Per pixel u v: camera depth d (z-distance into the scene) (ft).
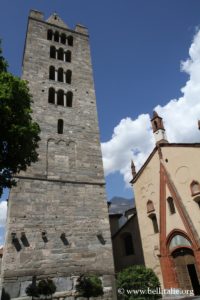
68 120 97.81
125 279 78.02
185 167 92.43
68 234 73.82
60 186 81.20
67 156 88.89
